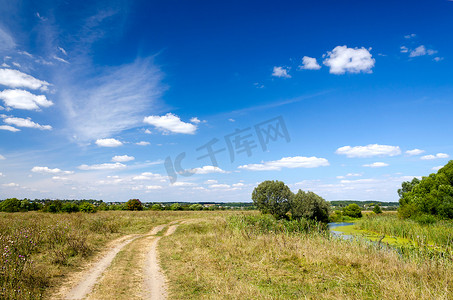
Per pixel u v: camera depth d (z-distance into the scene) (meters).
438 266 7.53
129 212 48.75
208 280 8.06
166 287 7.71
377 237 20.67
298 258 9.77
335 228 34.47
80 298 6.65
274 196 45.19
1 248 9.21
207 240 15.03
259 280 7.72
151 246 15.27
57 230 14.52
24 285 6.80
